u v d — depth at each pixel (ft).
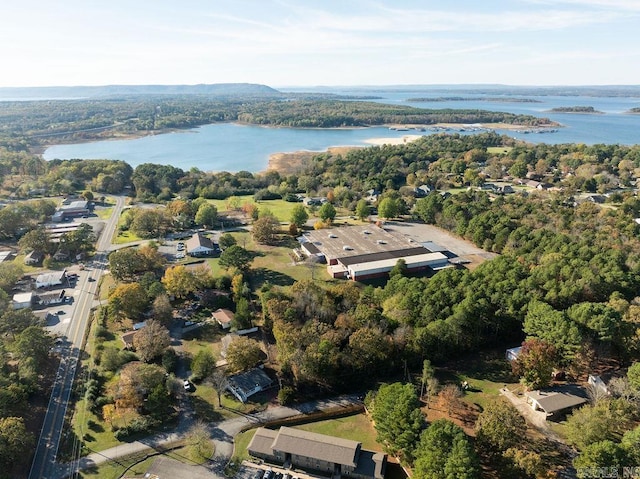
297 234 628.69
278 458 250.98
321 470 244.22
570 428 244.83
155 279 447.42
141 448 260.62
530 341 303.27
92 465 248.73
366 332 318.04
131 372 296.51
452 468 203.41
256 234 599.57
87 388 302.66
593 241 504.84
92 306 431.43
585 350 305.53
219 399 300.81
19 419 257.96
